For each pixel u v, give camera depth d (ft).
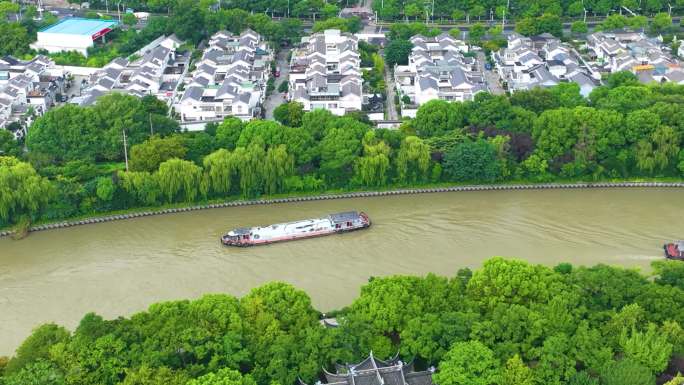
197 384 355.97
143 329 390.01
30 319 455.63
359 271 500.74
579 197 604.08
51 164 625.41
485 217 570.46
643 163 613.93
